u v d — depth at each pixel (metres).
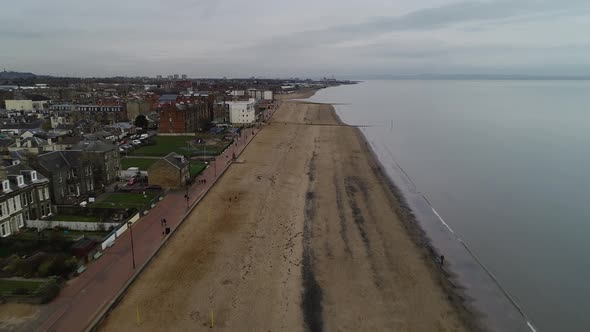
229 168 90.94
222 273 44.22
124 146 108.94
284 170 89.06
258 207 65.00
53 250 46.91
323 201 68.56
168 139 128.50
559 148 116.06
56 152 67.31
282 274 44.34
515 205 69.50
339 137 134.38
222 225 57.47
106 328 34.41
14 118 138.25
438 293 41.78
